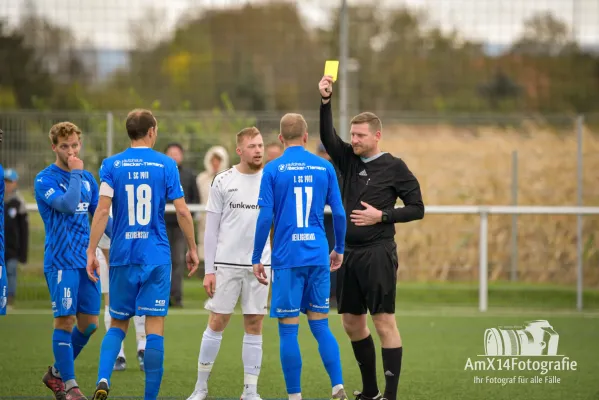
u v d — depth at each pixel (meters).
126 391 23.59
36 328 35.72
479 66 103.06
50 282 21.12
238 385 24.97
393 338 20.83
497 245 45.75
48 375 21.75
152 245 20.20
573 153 48.06
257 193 22.34
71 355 21.34
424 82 103.25
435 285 46.16
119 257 20.17
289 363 20.53
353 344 21.58
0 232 21.09
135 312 20.38
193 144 46.50
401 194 21.05
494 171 48.25
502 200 48.03
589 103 99.19
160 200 20.38
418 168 48.44
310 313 21.05
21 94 94.88
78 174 20.77
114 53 97.88
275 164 20.77
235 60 109.00
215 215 22.31
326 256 20.84
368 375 21.56
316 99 106.75
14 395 23.11
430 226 46.28
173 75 106.12
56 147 21.25
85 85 96.88
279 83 108.25
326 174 20.84
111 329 20.41
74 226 21.27
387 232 20.86
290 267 20.48
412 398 23.45
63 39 96.50
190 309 41.34
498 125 49.41
